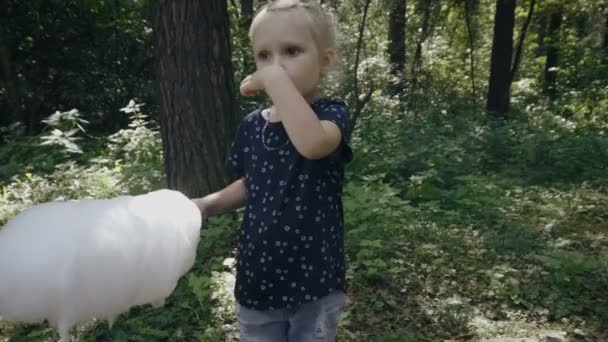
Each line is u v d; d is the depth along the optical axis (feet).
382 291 12.19
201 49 14.16
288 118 4.40
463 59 58.08
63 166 19.76
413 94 42.50
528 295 12.44
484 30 60.44
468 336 10.84
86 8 32.91
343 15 37.35
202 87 14.29
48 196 17.30
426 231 15.80
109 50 34.96
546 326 11.35
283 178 5.03
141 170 18.81
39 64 33.24
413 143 24.95
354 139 24.57
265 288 5.16
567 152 24.91
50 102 33.35
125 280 3.80
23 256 3.58
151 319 10.55
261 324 5.33
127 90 35.06
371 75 40.68
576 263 13.42
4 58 30.40
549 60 57.67
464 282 13.01
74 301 3.64
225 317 10.74
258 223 5.13
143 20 35.65
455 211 18.04
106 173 18.90
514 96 57.47
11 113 31.89
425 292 12.48
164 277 4.07
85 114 33.65
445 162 22.52
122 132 23.12
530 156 24.36
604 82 45.65
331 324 5.37
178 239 4.26
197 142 14.42
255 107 24.39
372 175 20.15
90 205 4.18
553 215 18.26
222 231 13.43
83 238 3.73
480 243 15.28
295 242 4.99
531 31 59.67
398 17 45.39
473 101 45.70
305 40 4.74
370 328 10.97
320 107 4.97
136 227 4.01
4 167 20.77
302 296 5.05
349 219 15.23
